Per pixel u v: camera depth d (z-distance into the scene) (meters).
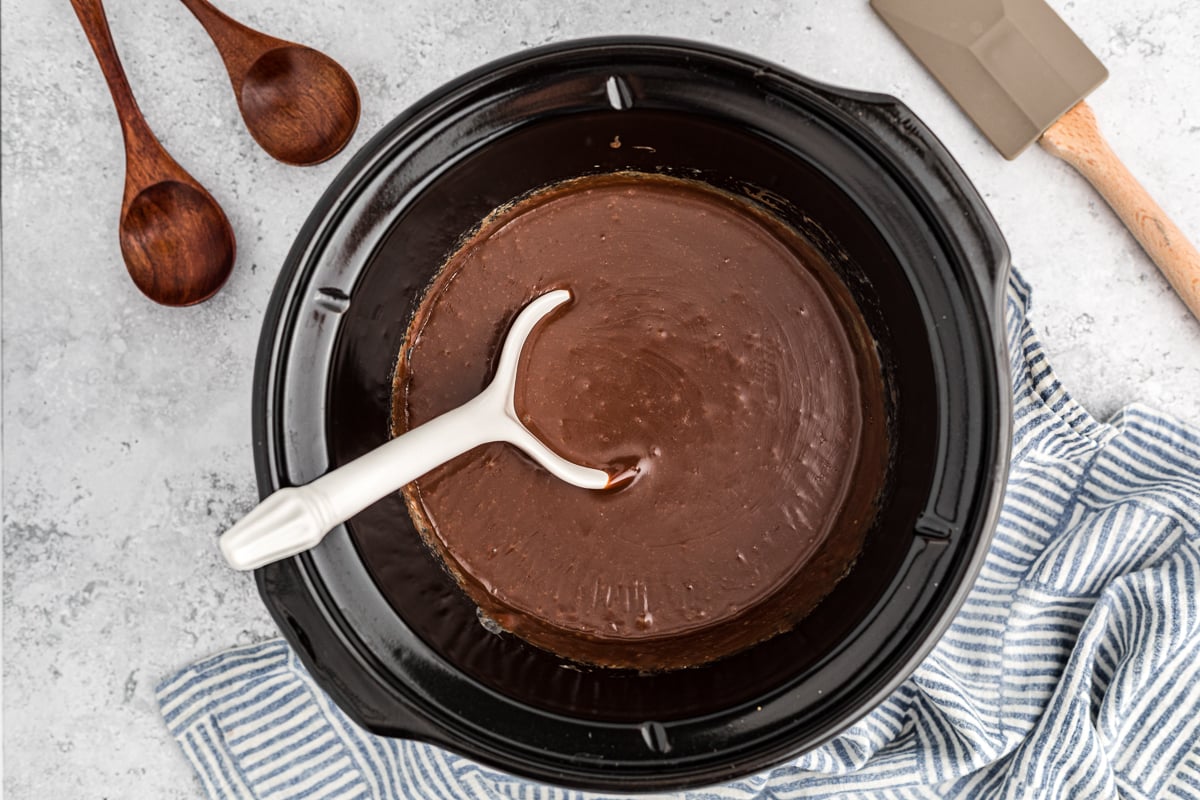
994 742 0.87
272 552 0.73
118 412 0.90
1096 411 0.90
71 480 0.90
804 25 0.89
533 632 0.84
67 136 0.90
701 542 0.84
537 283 0.85
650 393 0.84
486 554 0.84
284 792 0.90
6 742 0.90
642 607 0.84
